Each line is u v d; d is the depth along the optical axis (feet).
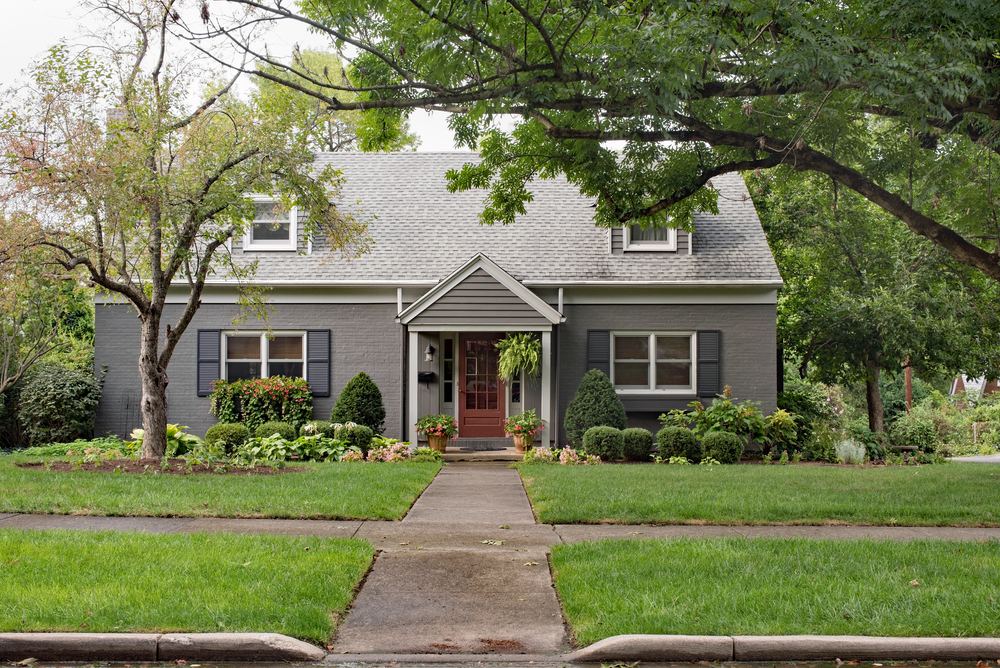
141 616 20.18
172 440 58.23
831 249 78.64
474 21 30.40
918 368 77.46
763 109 42.09
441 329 63.36
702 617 20.67
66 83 42.39
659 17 31.09
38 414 61.87
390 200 71.87
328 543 27.58
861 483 42.73
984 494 38.73
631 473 47.32
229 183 44.70
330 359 65.92
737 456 58.13
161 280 46.60
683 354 66.69
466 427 68.64
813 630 19.92
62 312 64.85
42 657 19.20
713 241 68.23
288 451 55.88
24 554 25.46
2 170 41.86
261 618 20.39
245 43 33.91
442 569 25.90
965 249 41.11
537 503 36.35
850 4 34.86
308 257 66.64
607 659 19.40
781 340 79.97
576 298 66.23
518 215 70.64
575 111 38.22
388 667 19.06
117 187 41.65
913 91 30.71
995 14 31.40
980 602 21.53
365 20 33.17
